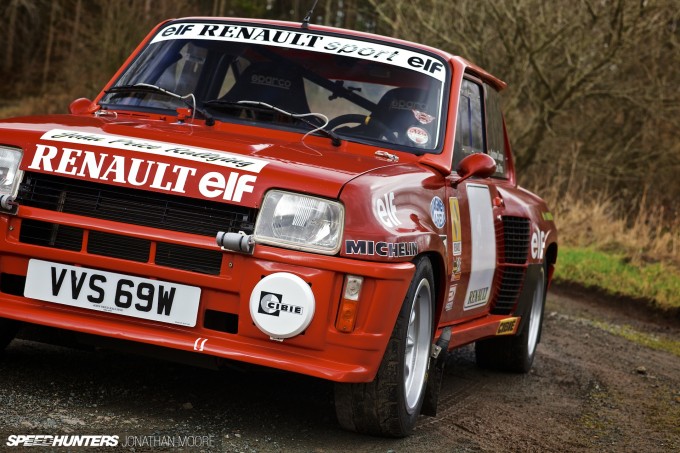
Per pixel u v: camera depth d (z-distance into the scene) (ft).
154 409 13.76
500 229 19.83
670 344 32.71
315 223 12.62
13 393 13.43
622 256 50.80
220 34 17.85
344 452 13.00
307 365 12.59
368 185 13.10
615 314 39.14
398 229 13.24
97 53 104.94
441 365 16.10
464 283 17.21
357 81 16.75
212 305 12.78
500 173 21.67
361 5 75.25
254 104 16.01
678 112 67.67
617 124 72.95
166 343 12.71
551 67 67.97
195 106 16.25
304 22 17.88
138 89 16.76
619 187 72.54
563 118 73.41
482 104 19.74
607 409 19.53
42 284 13.11
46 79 152.05
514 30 66.49
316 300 12.50
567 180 71.92
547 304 38.91
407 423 14.34
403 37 66.39
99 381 15.02
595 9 62.13
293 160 13.46
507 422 16.99
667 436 17.47
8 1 161.17
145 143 13.34
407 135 16.12
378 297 12.71
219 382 16.30
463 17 64.49
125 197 12.98
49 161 13.07
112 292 12.93
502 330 20.80
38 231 13.16
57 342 14.66
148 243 12.84
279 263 12.52
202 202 12.80
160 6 103.04
